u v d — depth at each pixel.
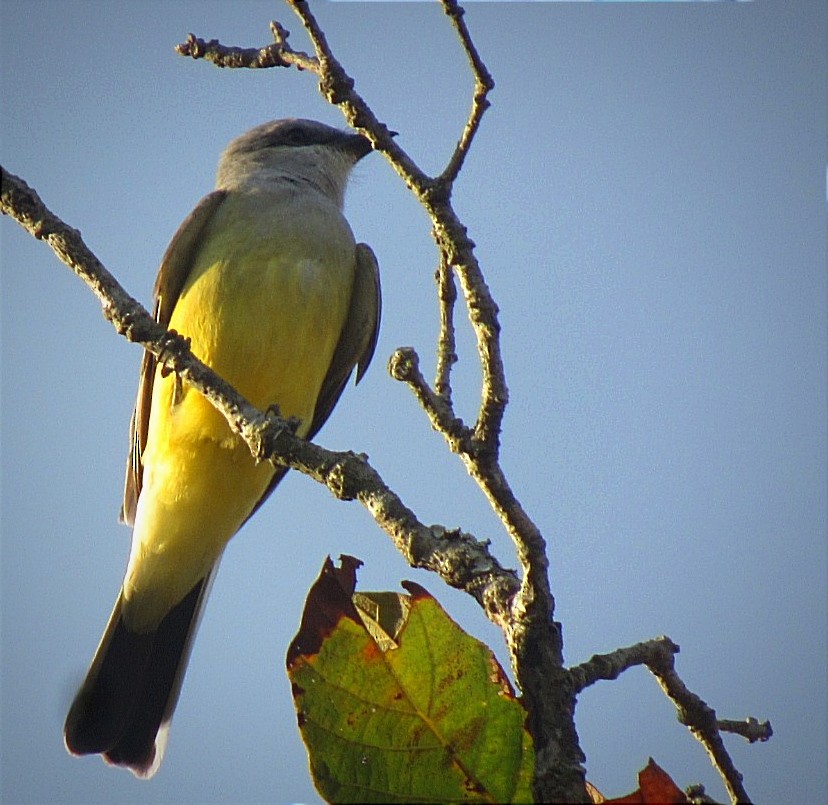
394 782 4.55
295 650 4.70
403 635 4.71
